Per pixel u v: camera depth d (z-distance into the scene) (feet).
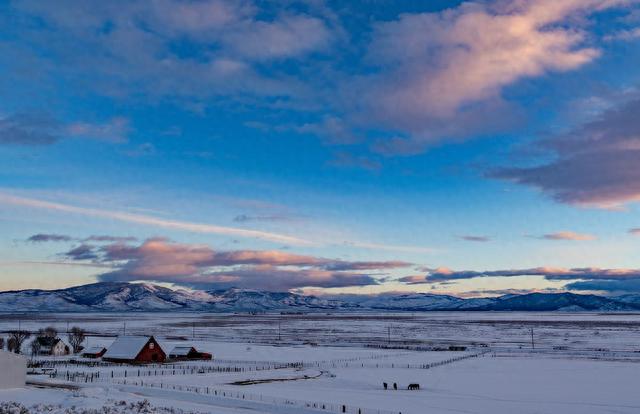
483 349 440.45
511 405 185.68
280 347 459.73
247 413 153.48
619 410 178.50
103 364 320.70
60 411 125.18
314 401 185.68
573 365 318.86
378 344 503.61
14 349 373.40
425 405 183.62
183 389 206.49
